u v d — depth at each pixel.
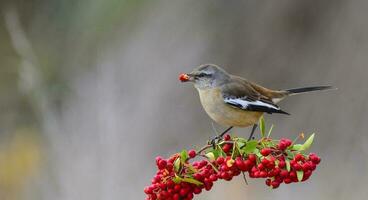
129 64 19.06
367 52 17.41
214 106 9.16
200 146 17.33
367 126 16.22
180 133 17.72
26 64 16.12
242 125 9.20
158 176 6.93
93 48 20.00
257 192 13.92
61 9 21.02
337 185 14.51
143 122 17.56
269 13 19.06
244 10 19.39
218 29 19.48
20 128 18.58
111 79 15.24
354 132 16.16
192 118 17.94
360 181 14.43
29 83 16.12
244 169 6.87
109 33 20.23
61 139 13.91
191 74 9.33
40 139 17.34
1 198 15.20
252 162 6.84
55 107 16.59
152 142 17.02
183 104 18.17
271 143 6.95
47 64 19.95
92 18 20.64
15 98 20.09
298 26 18.62
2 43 21.52
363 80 17.08
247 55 18.98
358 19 17.81
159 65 19.08
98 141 13.61
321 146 16.55
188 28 19.78
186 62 19.14
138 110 17.67
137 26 20.23
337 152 15.92
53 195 13.20
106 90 14.80
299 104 17.50
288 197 14.14
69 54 20.22
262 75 18.62
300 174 6.81
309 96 17.45
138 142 16.78
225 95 9.06
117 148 13.66
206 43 19.42
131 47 19.59
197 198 13.48
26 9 21.55
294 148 6.89
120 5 20.56
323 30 18.25
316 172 15.30
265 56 18.77
